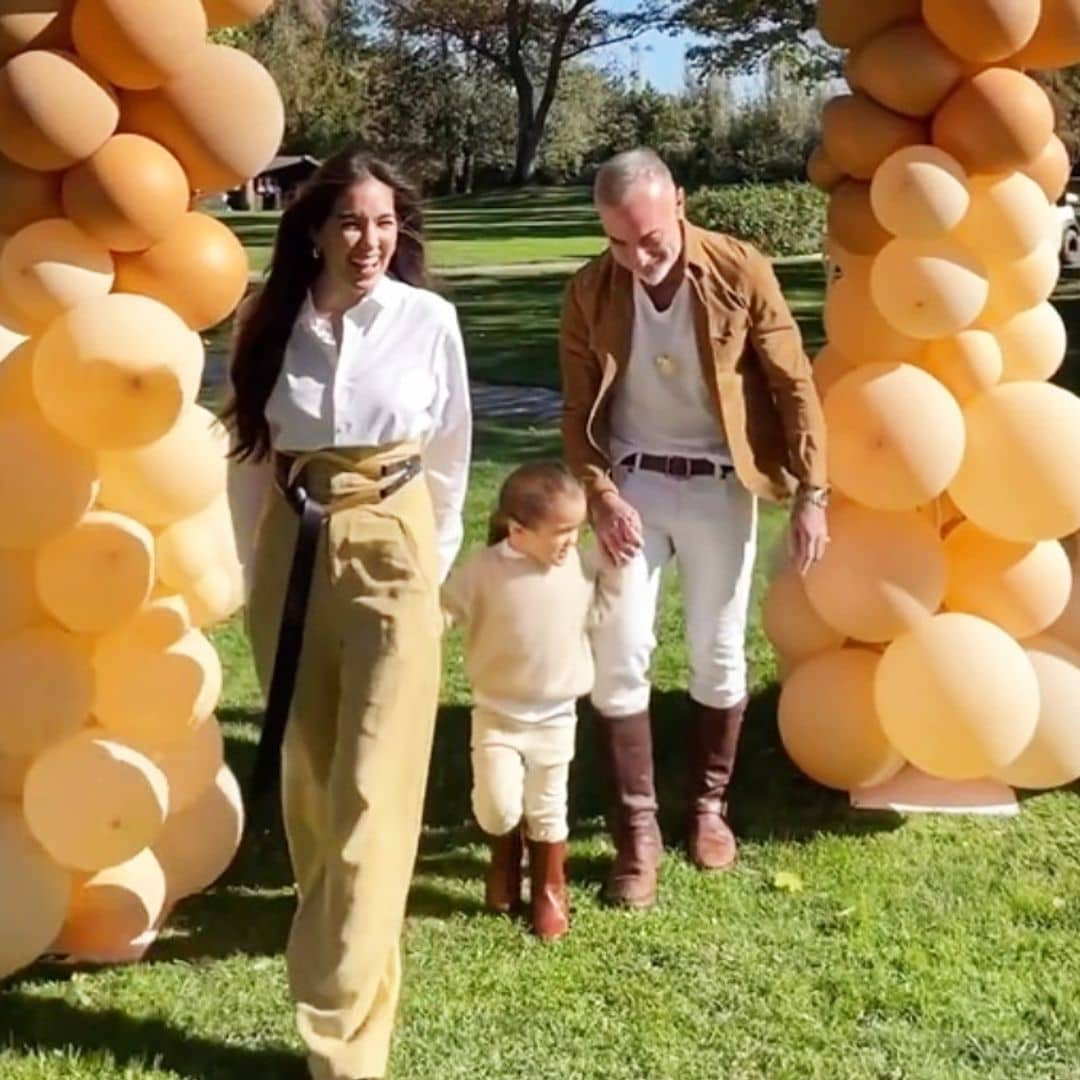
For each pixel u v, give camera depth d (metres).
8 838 4.00
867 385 4.88
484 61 59.31
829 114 4.88
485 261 27.05
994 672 4.82
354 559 3.75
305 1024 3.67
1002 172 4.80
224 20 4.18
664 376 4.54
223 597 4.30
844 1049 3.88
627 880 4.63
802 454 4.52
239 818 4.59
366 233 3.75
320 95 49.81
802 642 5.21
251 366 3.84
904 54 4.68
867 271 5.00
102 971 4.25
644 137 57.22
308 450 3.79
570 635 4.36
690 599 4.80
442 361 3.92
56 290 3.87
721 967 4.27
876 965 4.27
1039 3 4.68
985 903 4.63
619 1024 3.99
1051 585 5.05
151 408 3.77
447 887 4.76
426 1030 3.95
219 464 4.14
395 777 3.69
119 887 4.26
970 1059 3.84
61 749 4.02
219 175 4.05
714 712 4.88
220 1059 3.86
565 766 4.43
